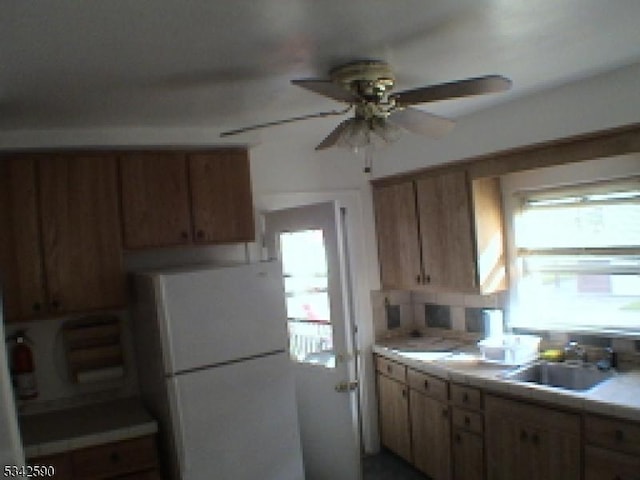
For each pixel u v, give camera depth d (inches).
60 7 51.8
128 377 122.2
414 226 147.5
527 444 104.7
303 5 56.3
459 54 79.5
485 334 138.5
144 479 99.3
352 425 117.6
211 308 98.1
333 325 118.6
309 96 95.3
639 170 107.8
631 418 85.9
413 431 139.6
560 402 96.7
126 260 122.8
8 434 63.9
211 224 120.2
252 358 102.3
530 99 114.7
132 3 52.2
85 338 114.5
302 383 130.1
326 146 87.4
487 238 132.0
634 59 92.9
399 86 94.8
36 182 104.2
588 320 121.6
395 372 145.8
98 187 109.3
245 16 58.1
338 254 115.6
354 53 73.9
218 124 113.8
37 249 104.1
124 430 97.5
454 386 122.2
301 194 149.0
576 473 96.0
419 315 166.7
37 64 67.1
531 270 133.0
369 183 161.9
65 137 103.1
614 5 64.9
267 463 103.1
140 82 79.0
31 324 113.3
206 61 72.3
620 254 113.2
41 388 114.0
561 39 76.8
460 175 132.7
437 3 59.3
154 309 95.7
